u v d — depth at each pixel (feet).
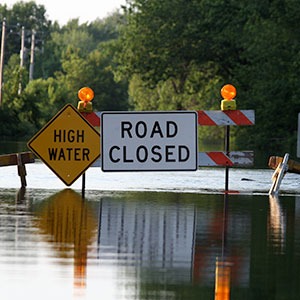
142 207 89.30
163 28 442.09
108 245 64.95
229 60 426.92
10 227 73.26
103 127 101.30
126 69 465.47
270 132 329.11
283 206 92.17
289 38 325.21
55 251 61.93
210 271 55.98
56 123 102.42
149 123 101.09
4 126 450.30
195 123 101.40
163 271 55.72
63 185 114.01
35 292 49.29
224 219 80.79
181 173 141.69
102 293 49.32
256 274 55.26
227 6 385.70
